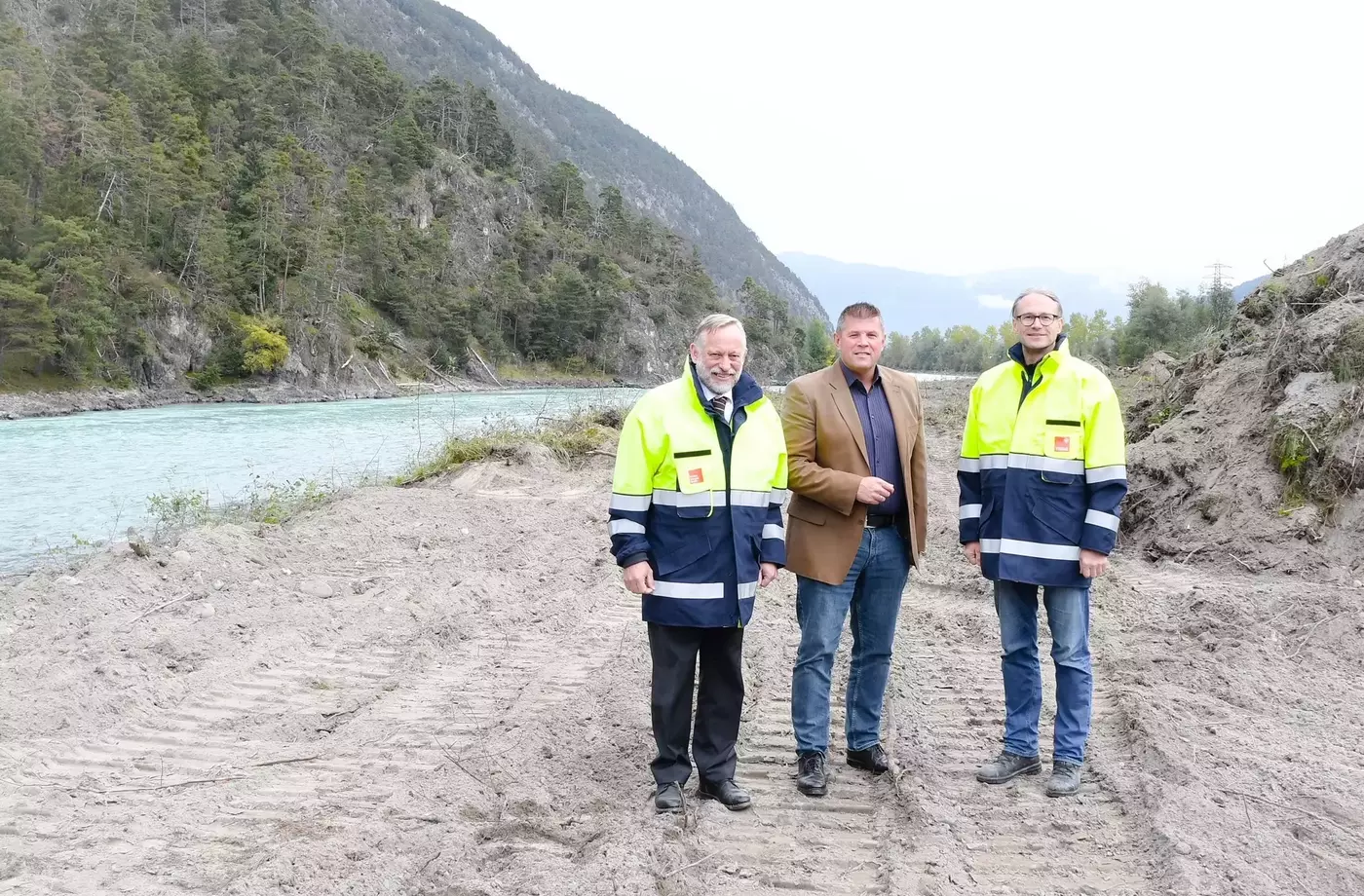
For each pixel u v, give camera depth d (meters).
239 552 7.95
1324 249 9.88
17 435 27.44
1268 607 6.24
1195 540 7.85
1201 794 3.73
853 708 4.19
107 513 13.49
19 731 4.51
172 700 5.05
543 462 14.05
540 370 98.88
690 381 3.76
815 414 3.97
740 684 3.87
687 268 136.75
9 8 97.44
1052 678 5.34
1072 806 3.79
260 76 107.81
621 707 4.89
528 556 8.55
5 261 49.50
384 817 3.62
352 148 108.94
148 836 3.54
